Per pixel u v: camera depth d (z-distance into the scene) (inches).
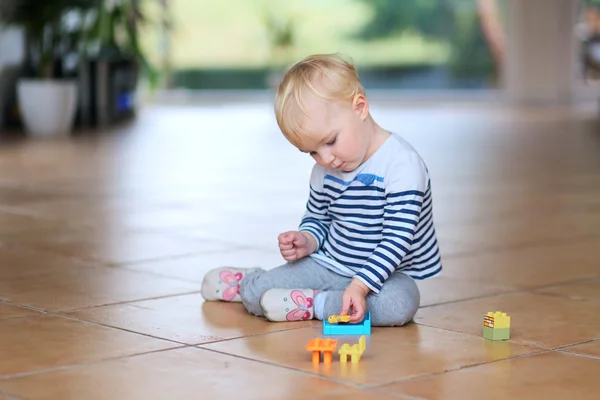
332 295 80.8
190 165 233.1
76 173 211.6
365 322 77.2
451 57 510.9
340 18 514.6
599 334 77.2
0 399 59.6
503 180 202.8
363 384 62.7
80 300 89.2
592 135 327.3
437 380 63.8
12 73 349.4
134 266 107.3
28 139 307.1
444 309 86.7
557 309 86.7
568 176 210.7
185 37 528.7
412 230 79.4
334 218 84.6
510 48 511.2
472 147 285.0
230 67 532.4
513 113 445.4
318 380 63.6
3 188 183.8
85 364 67.4
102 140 307.6
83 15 360.5
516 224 141.9
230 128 364.2
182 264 108.7
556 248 121.2
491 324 75.3
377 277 78.1
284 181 200.5
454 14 508.7
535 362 68.5
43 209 155.7
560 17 508.1
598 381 64.0
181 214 151.0
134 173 213.6
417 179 79.8
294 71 78.7
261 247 120.6
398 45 510.3
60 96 322.0
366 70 514.9
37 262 109.3
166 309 85.5
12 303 87.8
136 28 392.2
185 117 426.0
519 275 103.5
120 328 78.2
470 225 141.2
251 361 68.2
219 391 61.3
